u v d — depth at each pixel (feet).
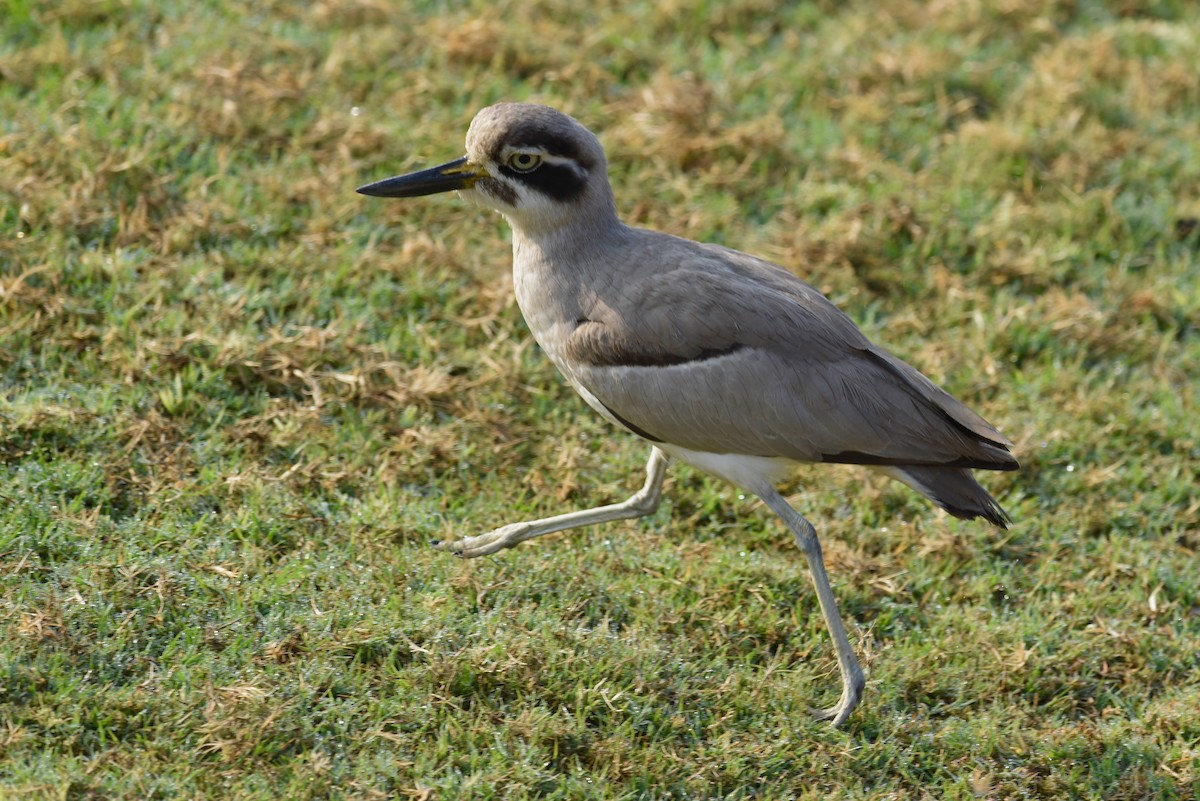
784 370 33.63
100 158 46.34
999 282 49.73
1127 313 48.91
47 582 32.78
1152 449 43.91
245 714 29.81
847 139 55.01
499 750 30.40
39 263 42.16
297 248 45.06
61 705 29.40
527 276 35.88
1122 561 39.60
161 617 31.94
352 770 29.45
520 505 38.81
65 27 54.08
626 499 39.47
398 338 43.09
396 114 52.19
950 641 36.01
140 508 35.53
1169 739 33.99
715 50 61.21
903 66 59.11
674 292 34.06
